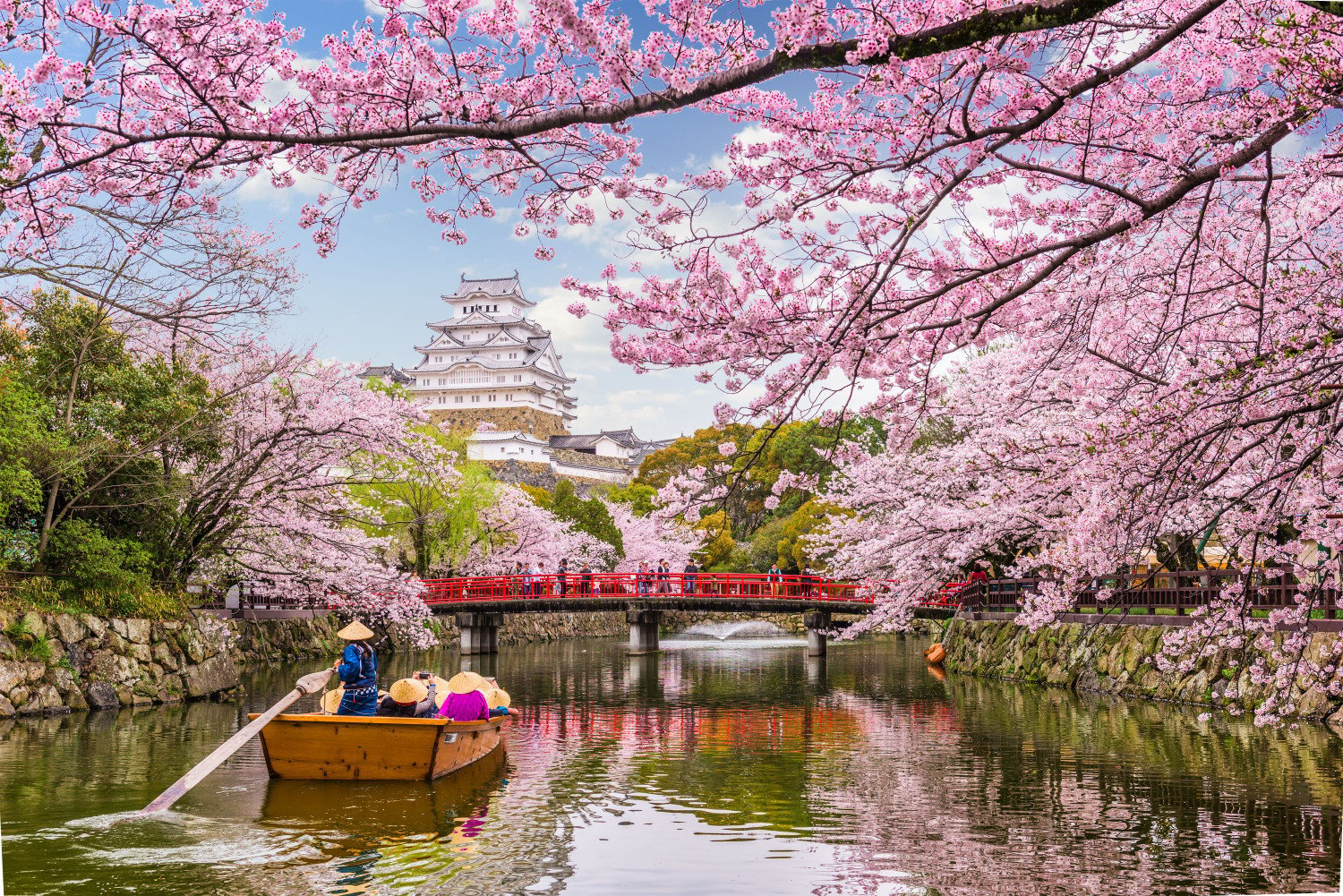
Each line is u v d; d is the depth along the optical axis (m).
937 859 7.00
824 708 16.38
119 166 6.25
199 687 17.20
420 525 33.59
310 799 8.85
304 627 28.00
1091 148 6.61
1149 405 6.88
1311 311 6.91
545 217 6.70
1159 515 6.97
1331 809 8.34
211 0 5.53
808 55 4.68
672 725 14.22
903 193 6.64
